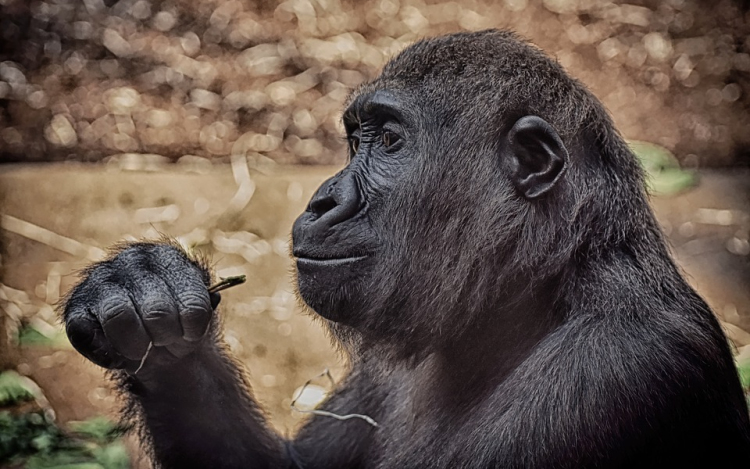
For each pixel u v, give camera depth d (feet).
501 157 30.53
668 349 28.07
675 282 31.27
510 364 30.78
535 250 29.91
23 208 66.59
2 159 74.38
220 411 33.58
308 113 80.79
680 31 90.22
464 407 31.07
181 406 32.55
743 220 68.90
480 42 32.68
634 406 27.09
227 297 60.49
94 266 31.48
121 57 83.35
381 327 31.53
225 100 81.20
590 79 86.38
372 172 31.76
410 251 30.99
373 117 32.42
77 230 65.26
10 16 83.76
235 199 68.39
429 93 31.78
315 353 57.41
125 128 77.82
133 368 30.76
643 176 33.27
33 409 49.11
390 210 31.14
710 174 77.77
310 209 31.86
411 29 87.92
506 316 30.53
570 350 28.25
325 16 88.58
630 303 28.78
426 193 30.96
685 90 85.76
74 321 29.01
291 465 36.88
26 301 59.41
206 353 33.96
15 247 63.36
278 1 88.84
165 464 33.19
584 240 29.86
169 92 81.30
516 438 27.61
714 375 29.14
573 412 27.20
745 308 59.31
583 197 30.17
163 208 67.41
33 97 79.15
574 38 88.79
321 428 38.47
